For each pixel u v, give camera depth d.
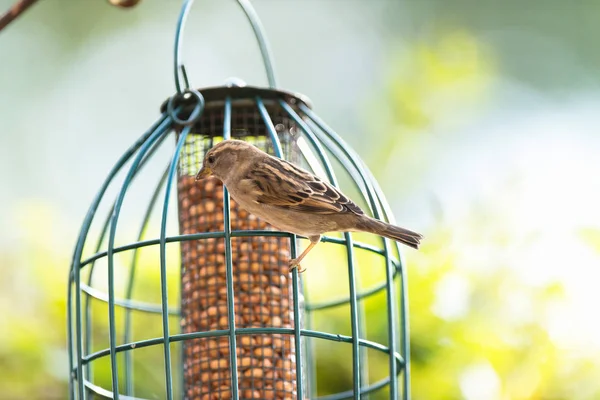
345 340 10.60
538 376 12.00
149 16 21.11
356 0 20.61
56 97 20.25
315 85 20.06
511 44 19.44
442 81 18.17
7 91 20.06
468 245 12.86
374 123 18.03
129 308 12.60
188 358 11.90
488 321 12.35
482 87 18.14
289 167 11.17
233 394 10.13
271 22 20.98
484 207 13.11
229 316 10.28
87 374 12.17
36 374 12.62
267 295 11.83
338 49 20.38
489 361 12.09
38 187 19.02
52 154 19.56
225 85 11.77
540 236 12.70
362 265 13.34
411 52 18.86
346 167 11.87
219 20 21.19
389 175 17.19
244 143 11.27
